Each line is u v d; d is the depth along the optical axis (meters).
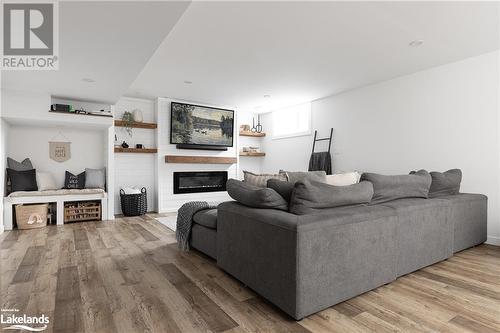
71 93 4.35
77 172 5.23
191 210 3.23
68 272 2.54
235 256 2.34
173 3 1.98
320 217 1.89
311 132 6.17
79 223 4.67
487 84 3.64
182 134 6.05
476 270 2.65
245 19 2.80
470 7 2.60
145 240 3.66
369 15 2.74
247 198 2.26
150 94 5.64
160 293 2.15
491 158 3.61
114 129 5.43
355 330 1.69
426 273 2.58
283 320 1.79
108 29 2.35
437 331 1.68
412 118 4.41
